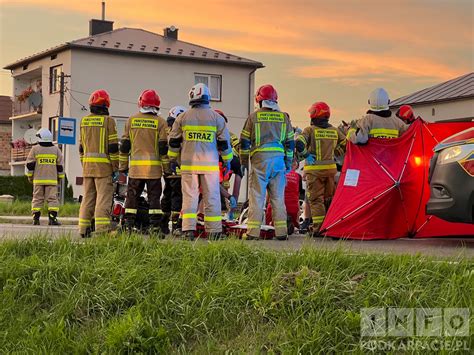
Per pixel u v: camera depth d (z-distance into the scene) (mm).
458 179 9086
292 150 10789
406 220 10594
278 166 10617
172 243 7969
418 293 6195
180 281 6980
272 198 10727
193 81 41812
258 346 5980
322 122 11344
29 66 45281
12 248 8297
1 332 6824
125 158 10859
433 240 10742
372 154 10648
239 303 6535
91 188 11016
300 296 6309
